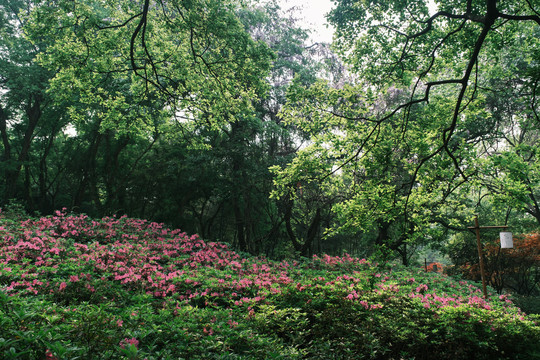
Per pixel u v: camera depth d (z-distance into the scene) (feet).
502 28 27.12
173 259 31.55
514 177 19.43
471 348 18.56
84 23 26.55
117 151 67.00
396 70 28.94
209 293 23.57
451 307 20.76
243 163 56.39
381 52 30.14
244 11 55.67
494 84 43.24
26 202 61.67
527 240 55.67
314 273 32.45
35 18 26.04
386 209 22.93
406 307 21.59
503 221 62.18
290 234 60.64
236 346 14.84
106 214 64.08
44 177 73.10
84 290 19.60
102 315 12.44
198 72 33.30
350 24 30.68
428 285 33.22
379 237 48.29
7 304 11.13
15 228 30.91
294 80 22.85
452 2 28.02
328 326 19.53
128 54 31.73
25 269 21.35
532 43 27.84
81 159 67.46
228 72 32.65
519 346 18.40
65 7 25.86
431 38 28.25
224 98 33.83
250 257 37.88
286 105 23.31
